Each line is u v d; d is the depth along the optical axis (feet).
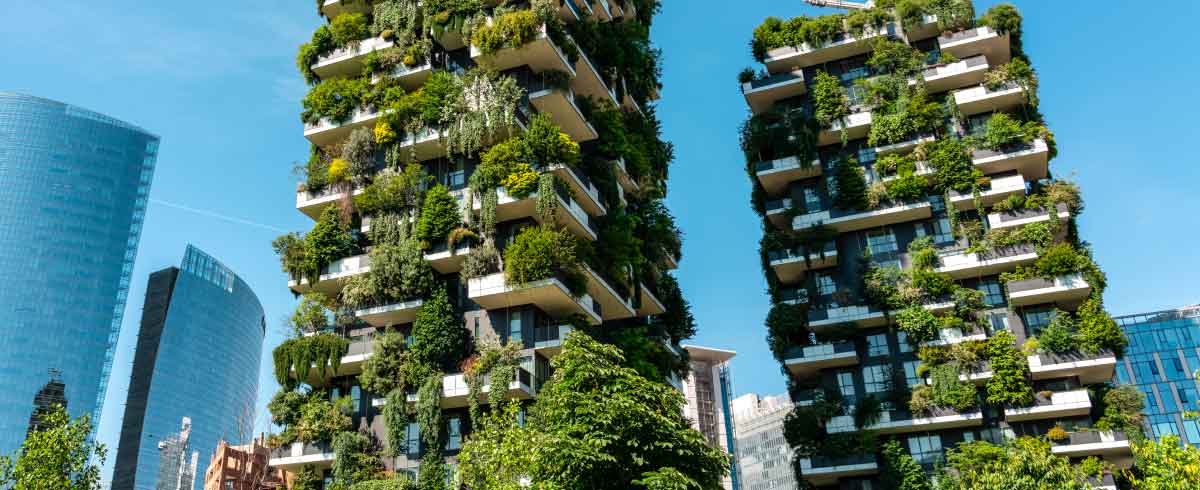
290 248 189.67
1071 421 186.39
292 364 180.34
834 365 207.10
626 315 203.00
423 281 176.86
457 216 181.57
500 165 180.75
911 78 223.71
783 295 220.64
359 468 165.27
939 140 218.38
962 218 213.66
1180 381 490.90
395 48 203.31
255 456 320.09
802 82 233.76
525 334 173.78
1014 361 188.96
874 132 220.23
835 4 275.39
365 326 187.93
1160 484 135.85
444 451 166.30
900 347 204.23
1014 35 226.17
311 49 210.38
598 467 113.70
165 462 477.77
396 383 170.60
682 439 119.44
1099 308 192.24
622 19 249.34
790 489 528.63
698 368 473.26
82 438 148.46
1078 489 151.94
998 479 158.10
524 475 127.24
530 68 200.03
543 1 195.00
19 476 140.46
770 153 232.94
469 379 163.43
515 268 169.89
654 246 216.74
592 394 119.75
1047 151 208.85
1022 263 200.64
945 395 189.37
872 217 213.87
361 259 185.57
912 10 228.02
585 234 193.06
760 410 591.78
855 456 191.93
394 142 193.06
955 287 200.85
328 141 207.92
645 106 243.19
